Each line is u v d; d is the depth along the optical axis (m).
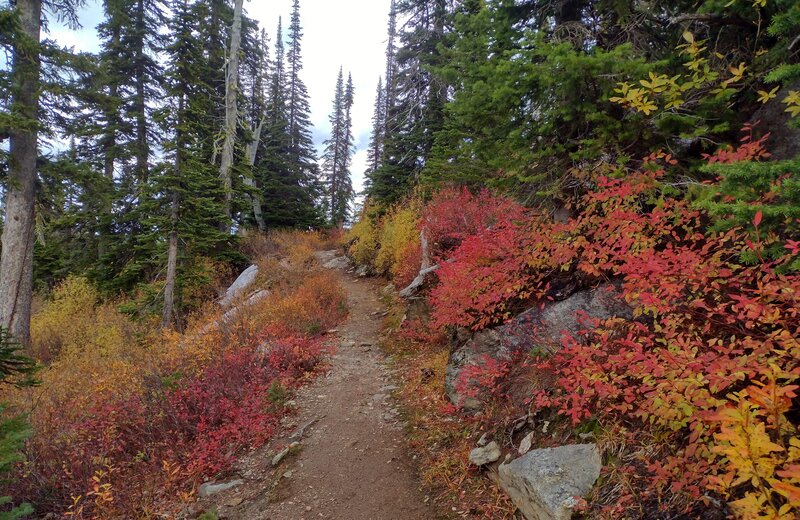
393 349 9.28
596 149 4.83
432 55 15.91
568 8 6.26
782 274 2.81
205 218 14.94
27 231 10.98
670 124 4.40
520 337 5.31
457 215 10.14
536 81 5.04
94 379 8.12
